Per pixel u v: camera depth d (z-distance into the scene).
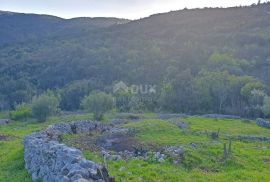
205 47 171.62
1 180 28.11
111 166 30.16
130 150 39.62
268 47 163.50
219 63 142.62
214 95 113.38
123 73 151.75
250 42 172.38
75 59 180.62
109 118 90.12
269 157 37.94
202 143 42.34
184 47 175.88
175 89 119.62
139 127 54.16
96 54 186.75
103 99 91.00
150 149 38.91
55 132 46.66
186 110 112.31
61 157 22.84
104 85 143.00
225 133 58.28
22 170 30.03
